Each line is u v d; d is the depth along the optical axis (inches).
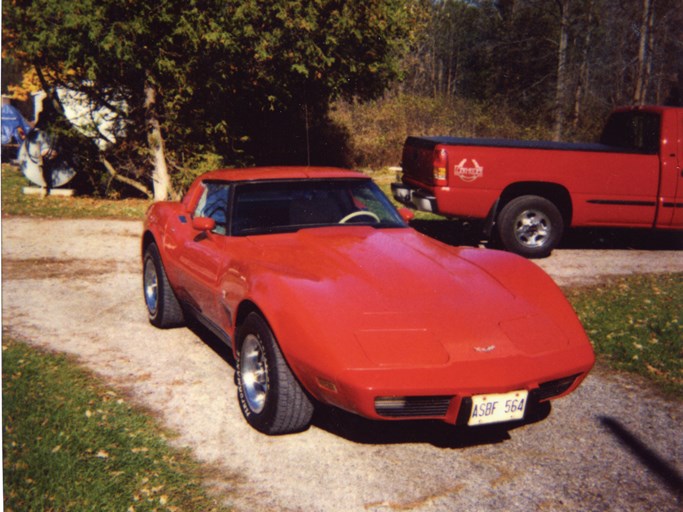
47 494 120.3
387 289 142.0
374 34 553.3
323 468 132.3
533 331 137.4
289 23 477.1
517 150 339.6
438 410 126.6
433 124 957.8
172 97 508.4
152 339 214.4
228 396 168.6
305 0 490.9
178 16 449.7
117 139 555.2
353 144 842.2
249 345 150.7
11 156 807.7
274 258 157.2
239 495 121.7
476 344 129.6
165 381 177.8
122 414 154.6
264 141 737.6
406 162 385.7
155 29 460.1
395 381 120.4
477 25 1833.2
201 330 225.6
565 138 1165.7
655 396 171.9
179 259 198.5
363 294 138.9
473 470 132.6
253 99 605.3
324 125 815.7
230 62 492.4
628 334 218.1
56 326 226.1
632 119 379.6
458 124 987.9
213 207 194.5
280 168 207.5
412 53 1518.2
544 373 129.4
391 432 149.5
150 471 129.3
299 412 140.4
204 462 134.0
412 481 127.8
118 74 501.0
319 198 189.9
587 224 355.6
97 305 254.4
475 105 1059.9
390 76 633.0
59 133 548.4
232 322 158.2
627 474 131.3
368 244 167.2
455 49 1989.4
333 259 155.3
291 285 139.4
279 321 133.9
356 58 570.9
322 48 530.3
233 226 177.9
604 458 138.0
